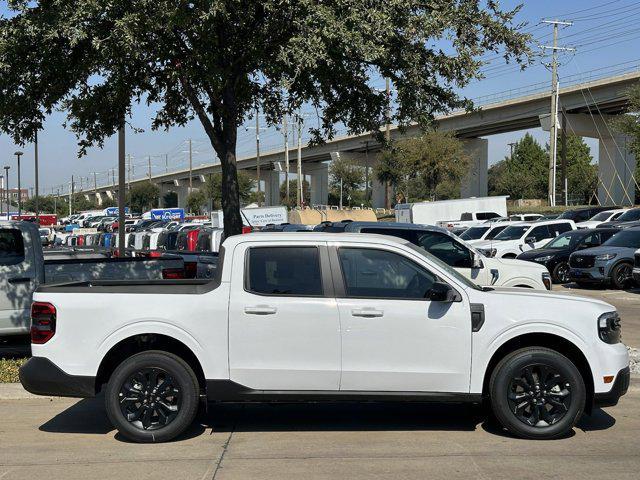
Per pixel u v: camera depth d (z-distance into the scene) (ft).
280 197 346.54
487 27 29.99
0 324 31.60
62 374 20.34
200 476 17.72
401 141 189.98
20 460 19.21
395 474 17.72
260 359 20.21
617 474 17.63
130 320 20.36
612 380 20.39
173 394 20.53
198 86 35.81
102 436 21.56
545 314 20.35
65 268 32.91
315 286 20.47
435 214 136.26
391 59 30.68
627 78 164.96
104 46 28.22
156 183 423.64
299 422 23.00
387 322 20.15
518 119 194.70
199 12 28.55
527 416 20.59
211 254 46.11
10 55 29.12
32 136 34.37
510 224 93.56
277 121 39.78
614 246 66.54
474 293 20.58
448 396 20.27
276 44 31.78
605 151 195.52
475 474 17.69
